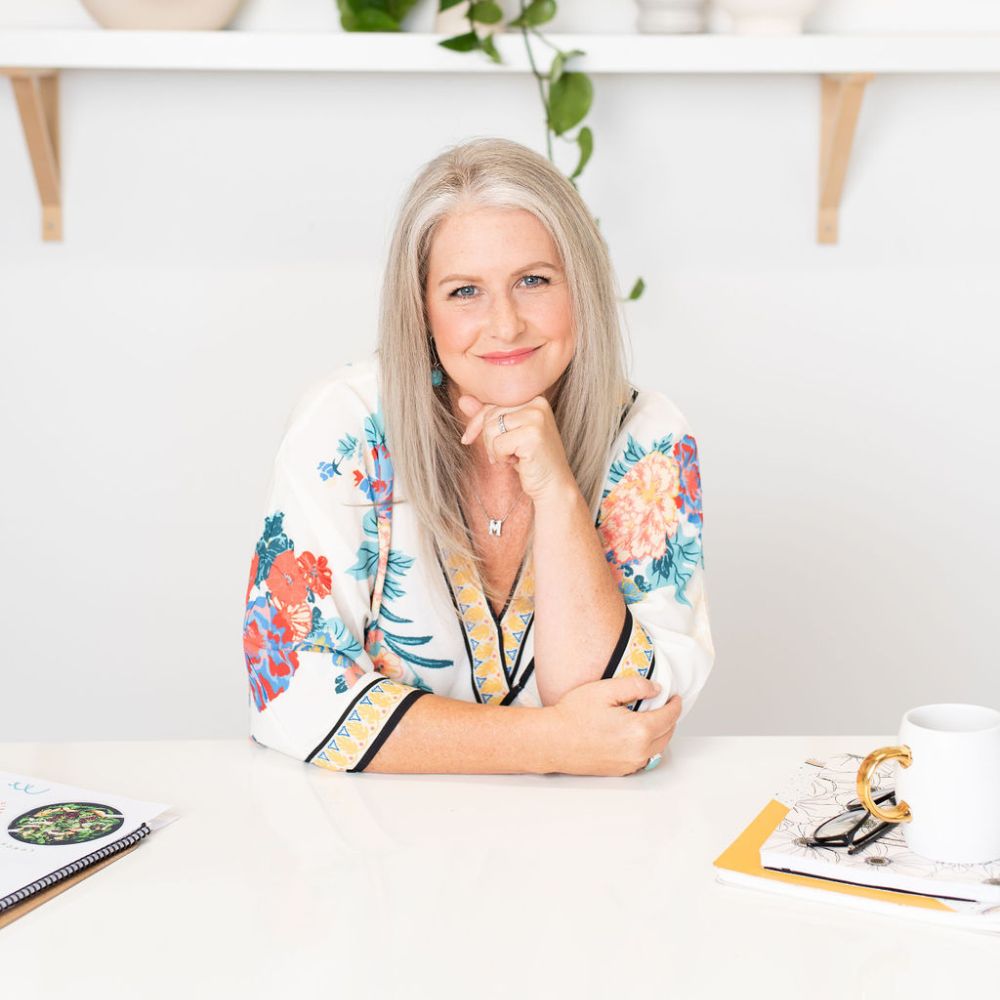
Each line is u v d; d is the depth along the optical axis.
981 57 1.87
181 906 0.86
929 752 0.86
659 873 0.91
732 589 2.23
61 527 2.18
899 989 0.76
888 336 2.17
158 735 2.25
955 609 2.26
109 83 2.03
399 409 1.21
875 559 2.24
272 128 2.06
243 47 1.82
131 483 2.17
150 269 2.10
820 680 2.27
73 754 1.14
